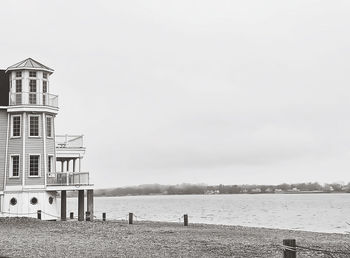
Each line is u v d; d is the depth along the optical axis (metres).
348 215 100.75
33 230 36.03
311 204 186.62
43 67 47.03
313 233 44.38
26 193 45.03
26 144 45.66
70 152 50.41
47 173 46.16
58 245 27.69
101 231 36.56
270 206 168.62
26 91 46.06
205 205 192.12
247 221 80.44
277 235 40.28
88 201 47.59
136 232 36.94
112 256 23.95
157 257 23.95
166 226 45.72
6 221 41.56
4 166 45.78
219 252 26.39
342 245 32.28
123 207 173.12
